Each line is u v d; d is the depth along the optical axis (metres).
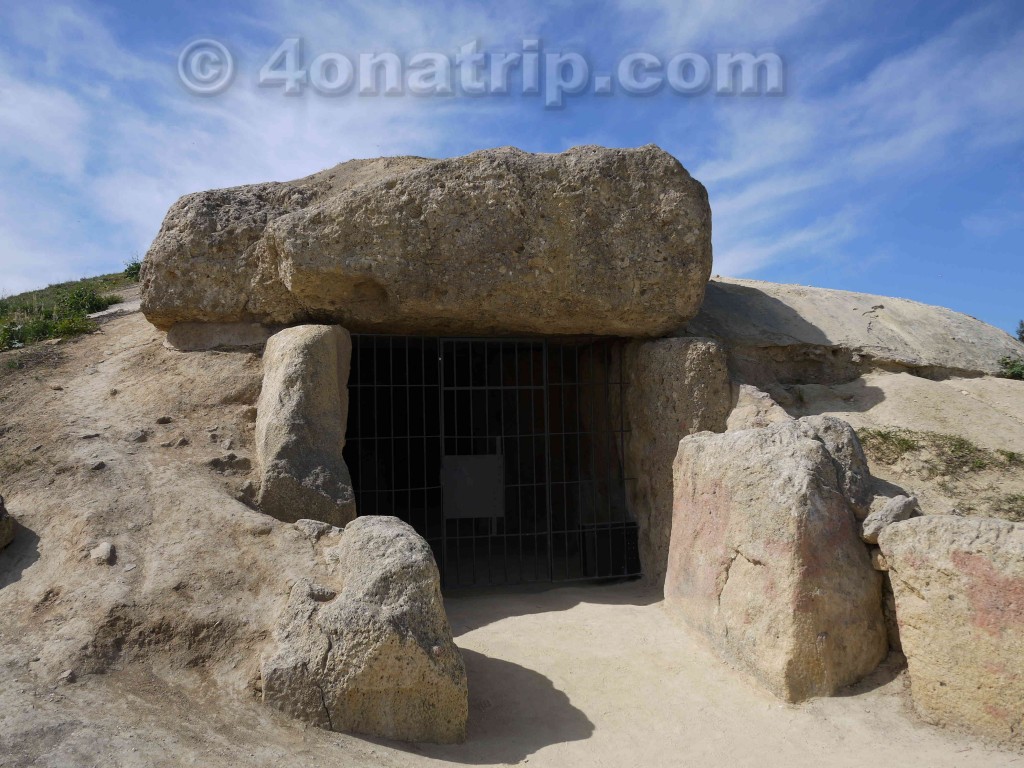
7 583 4.57
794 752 4.14
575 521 8.91
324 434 5.98
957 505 6.49
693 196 7.23
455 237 6.88
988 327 9.63
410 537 4.52
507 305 7.03
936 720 4.29
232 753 3.52
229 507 5.13
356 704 3.98
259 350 7.07
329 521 5.66
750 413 6.83
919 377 8.26
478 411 11.41
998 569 4.12
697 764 4.06
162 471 5.52
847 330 8.62
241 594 4.48
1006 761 3.86
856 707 4.50
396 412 11.09
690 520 5.91
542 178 7.00
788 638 4.64
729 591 5.23
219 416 6.38
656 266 7.14
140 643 4.15
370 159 8.29
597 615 6.18
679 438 7.00
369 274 6.81
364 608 4.12
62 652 3.98
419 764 3.77
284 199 7.46
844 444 5.26
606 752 4.18
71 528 4.88
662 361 7.18
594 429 8.47
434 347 10.31
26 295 12.30
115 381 6.94
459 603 6.72
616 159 7.12
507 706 4.66
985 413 7.56
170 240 7.23
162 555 4.68
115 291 11.68
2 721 3.45
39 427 6.05
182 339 7.27
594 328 7.36
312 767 3.52
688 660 5.27
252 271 7.18
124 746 3.41
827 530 4.80
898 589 4.62
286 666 3.98
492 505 7.67
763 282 10.16
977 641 4.15
